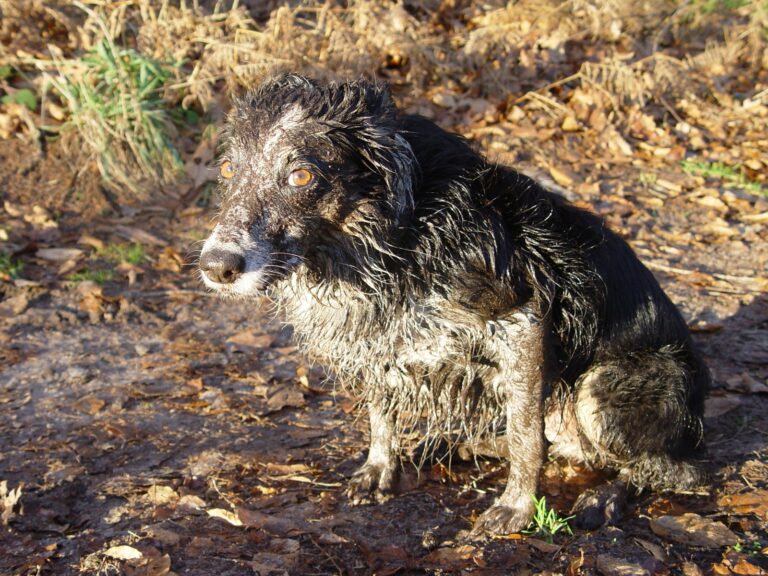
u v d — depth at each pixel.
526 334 1.33
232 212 1.23
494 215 1.33
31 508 1.41
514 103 2.93
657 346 1.48
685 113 3.06
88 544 1.34
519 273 1.33
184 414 1.65
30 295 1.99
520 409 1.35
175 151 2.52
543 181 2.50
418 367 1.39
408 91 2.91
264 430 1.62
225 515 1.39
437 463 1.53
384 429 1.46
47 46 2.78
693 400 1.47
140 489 1.46
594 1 3.42
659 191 2.55
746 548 1.31
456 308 1.31
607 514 1.40
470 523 1.39
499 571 1.29
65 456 1.53
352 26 3.00
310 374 1.77
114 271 2.09
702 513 1.41
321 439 1.60
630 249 1.51
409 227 1.29
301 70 2.65
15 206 2.30
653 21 3.53
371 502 1.44
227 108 2.66
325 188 1.24
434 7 3.44
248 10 3.09
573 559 1.30
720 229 2.32
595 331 1.42
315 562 1.31
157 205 2.40
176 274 2.11
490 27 3.13
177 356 1.82
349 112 1.25
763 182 2.64
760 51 3.48
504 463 1.55
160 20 2.79
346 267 1.30
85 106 2.50
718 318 1.94
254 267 1.22
